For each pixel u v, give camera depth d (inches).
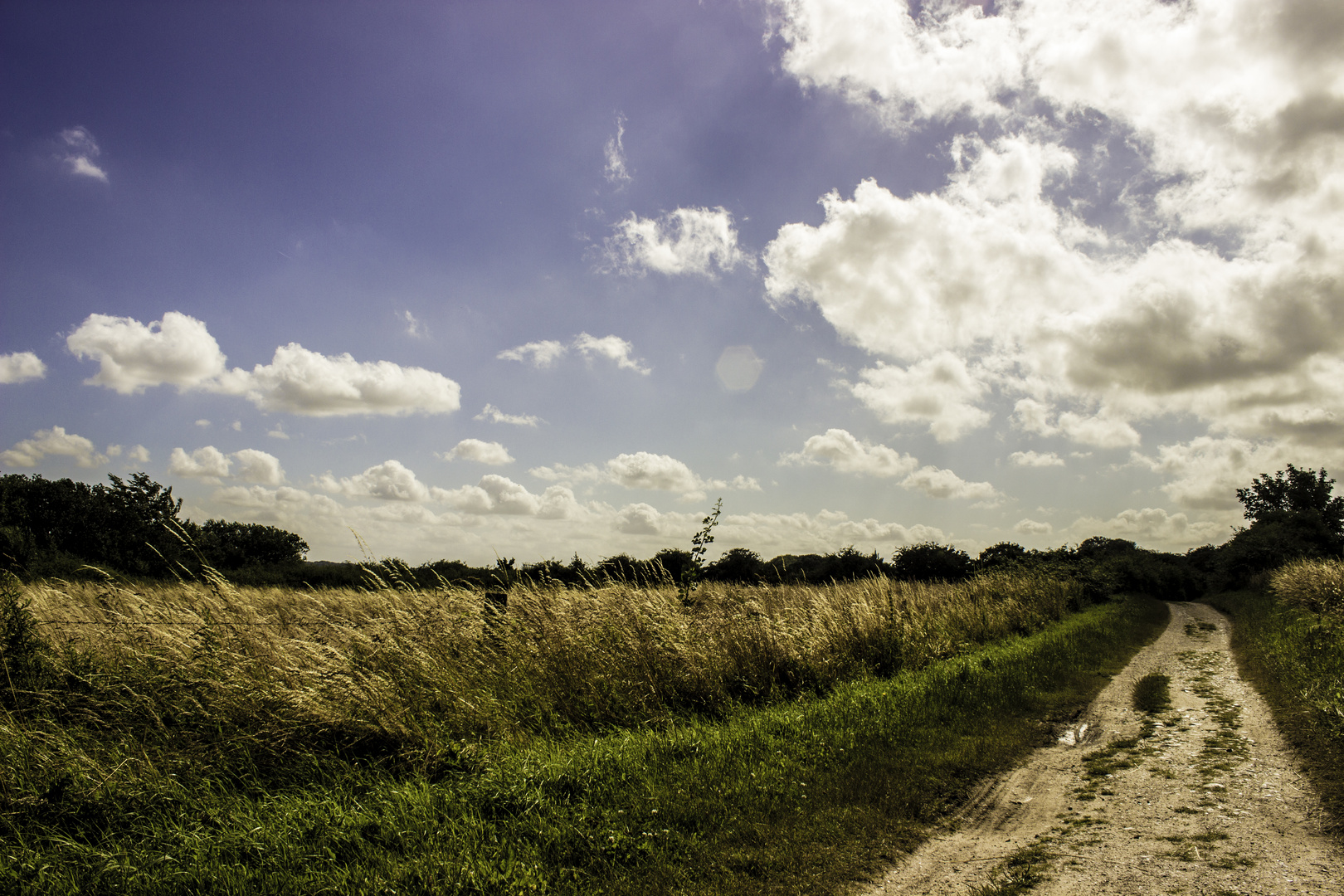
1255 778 253.4
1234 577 1743.4
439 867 161.2
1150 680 487.5
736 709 323.6
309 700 243.9
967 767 271.9
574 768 222.5
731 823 201.0
